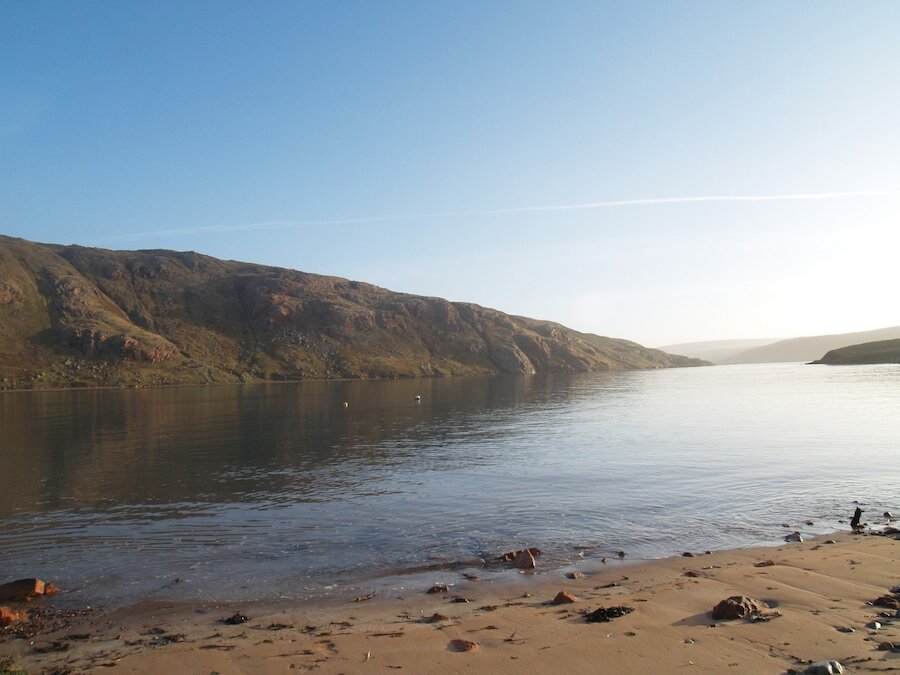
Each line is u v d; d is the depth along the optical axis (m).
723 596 12.53
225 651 10.73
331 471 31.55
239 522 21.28
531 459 33.84
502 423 55.09
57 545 18.75
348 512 22.44
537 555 16.80
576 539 18.27
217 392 120.69
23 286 190.50
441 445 40.94
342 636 11.23
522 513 21.56
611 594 13.23
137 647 11.21
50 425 57.66
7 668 9.89
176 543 18.75
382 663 9.77
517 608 12.52
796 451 34.44
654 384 133.38
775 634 10.08
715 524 19.66
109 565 16.72
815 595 12.19
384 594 13.98
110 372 155.12
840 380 118.44
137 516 22.38
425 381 172.12
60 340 169.12
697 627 10.71
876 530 18.34
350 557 17.03
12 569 16.52
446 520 20.86
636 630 10.68
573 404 77.50
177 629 12.16
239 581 15.18
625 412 64.44
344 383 165.50
